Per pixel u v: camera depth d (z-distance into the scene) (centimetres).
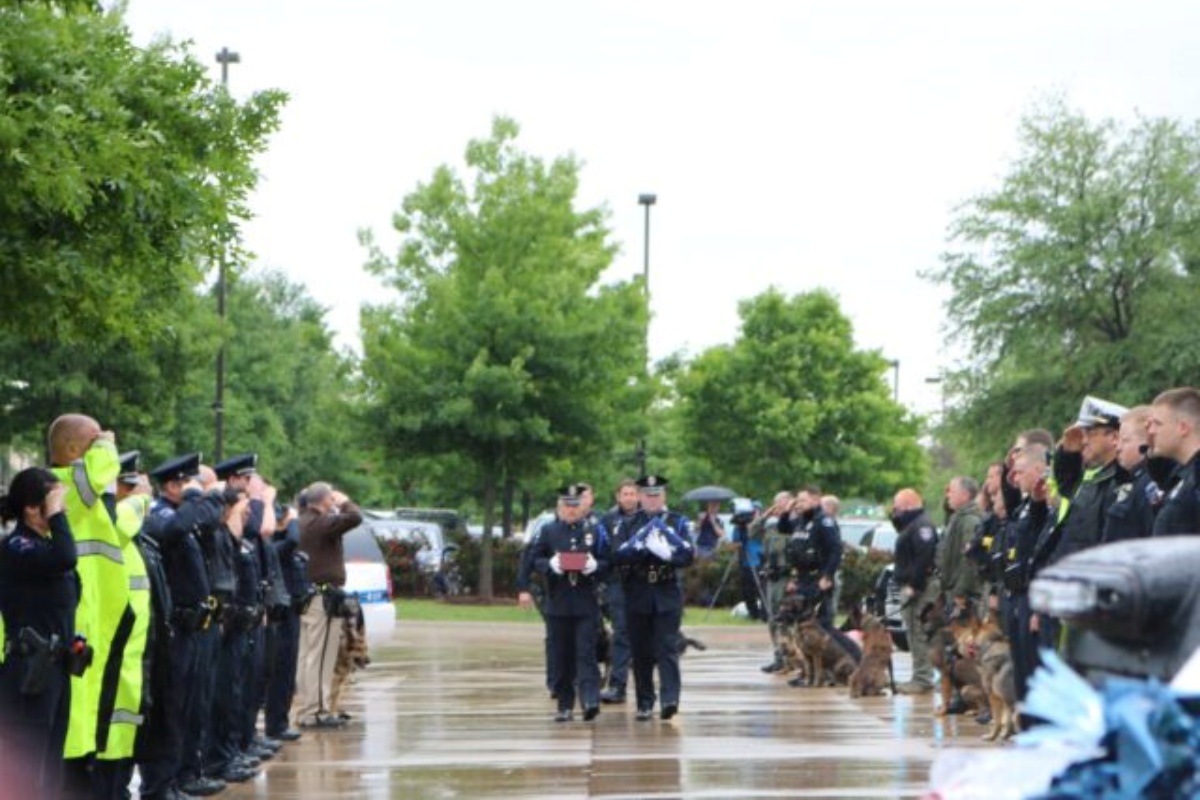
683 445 8194
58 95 1964
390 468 5984
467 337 5719
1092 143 6059
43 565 1255
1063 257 5941
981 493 2198
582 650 2367
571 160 5962
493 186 5816
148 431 5841
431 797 1680
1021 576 1700
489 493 5809
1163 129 6016
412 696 2797
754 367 8019
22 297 2019
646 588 2372
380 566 3284
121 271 2156
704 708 2534
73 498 1385
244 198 2289
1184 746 369
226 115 2247
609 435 5862
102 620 1394
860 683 2667
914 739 2108
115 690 1408
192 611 1573
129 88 2152
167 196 2111
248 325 8662
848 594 4912
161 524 1559
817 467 8088
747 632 4434
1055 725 396
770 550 3234
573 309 5788
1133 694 374
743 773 1820
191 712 1662
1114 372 5953
